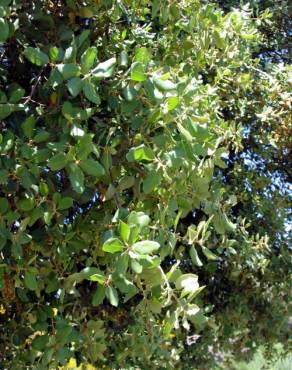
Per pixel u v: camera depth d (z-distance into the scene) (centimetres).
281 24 401
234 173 344
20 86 177
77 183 143
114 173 167
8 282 167
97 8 176
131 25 198
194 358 350
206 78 291
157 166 153
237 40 240
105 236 146
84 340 198
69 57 147
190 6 204
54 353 171
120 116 168
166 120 156
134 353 251
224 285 339
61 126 156
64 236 169
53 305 199
